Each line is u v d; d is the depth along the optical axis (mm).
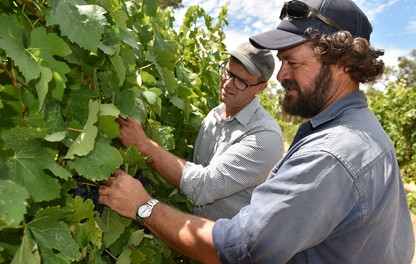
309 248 1441
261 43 1545
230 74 2455
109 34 1388
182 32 3279
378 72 1582
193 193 2141
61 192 1127
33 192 944
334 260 1433
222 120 2521
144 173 1943
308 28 1528
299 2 1549
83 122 1279
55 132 1130
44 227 954
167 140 2127
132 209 1565
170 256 2172
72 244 983
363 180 1334
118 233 1550
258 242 1353
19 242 923
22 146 968
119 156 1245
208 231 1494
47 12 1064
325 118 1481
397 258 1582
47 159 1001
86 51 1352
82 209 1177
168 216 1580
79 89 1315
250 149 2273
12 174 933
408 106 11242
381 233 1452
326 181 1309
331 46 1477
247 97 2430
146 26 2100
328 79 1530
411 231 1700
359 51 1482
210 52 3494
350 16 1545
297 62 1559
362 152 1363
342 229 1372
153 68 2244
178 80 2576
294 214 1316
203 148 2607
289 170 1377
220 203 2424
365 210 1347
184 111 2375
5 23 962
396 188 1468
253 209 1398
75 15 1125
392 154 1491
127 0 2088
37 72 953
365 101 1563
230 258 1411
